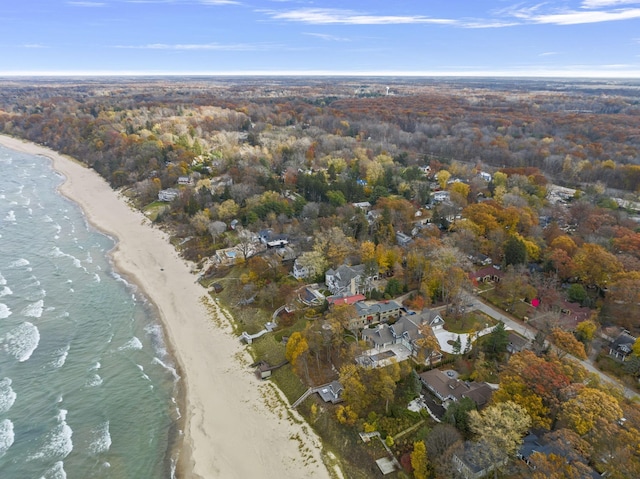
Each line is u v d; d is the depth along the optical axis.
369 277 106.88
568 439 56.06
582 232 129.50
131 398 79.75
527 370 67.75
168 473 65.19
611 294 95.69
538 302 100.75
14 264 130.00
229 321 102.06
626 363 79.50
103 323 102.50
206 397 80.38
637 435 55.62
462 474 57.97
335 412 72.50
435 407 71.44
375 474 62.62
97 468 65.50
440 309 100.50
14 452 67.75
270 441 70.50
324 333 84.19
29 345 93.19
